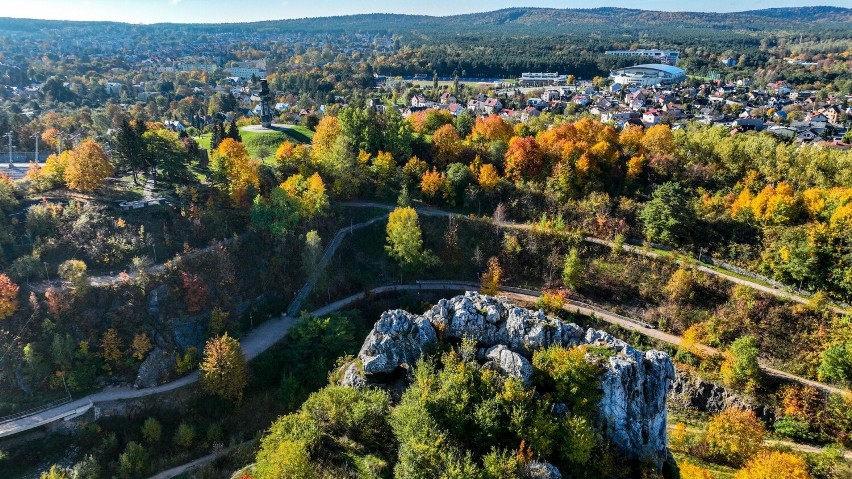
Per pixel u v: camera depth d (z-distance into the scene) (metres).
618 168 133.25
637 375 64.75
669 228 112.81
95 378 84.06
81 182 103.75
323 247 116.06
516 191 129.12
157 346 88.19
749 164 132.88
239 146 115.88
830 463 73.38
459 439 57.16
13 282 86.50
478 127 156.50
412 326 72.38
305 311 95.94
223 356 81.38
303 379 87.75
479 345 71.62
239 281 101.38
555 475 53.81
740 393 85.94
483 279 108.38
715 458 74.44
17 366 80.50
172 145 113.75
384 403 62.91
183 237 101.88
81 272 87.31
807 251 97.50
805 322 92.12
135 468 71.56
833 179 124.38
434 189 127.69
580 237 114.50
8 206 97.75
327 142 143.88
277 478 50.31
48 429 76.06
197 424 80.75
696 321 97.81
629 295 105.44
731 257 107.19
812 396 82.81
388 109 183.88
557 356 64.31
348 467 55.81
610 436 62.50
